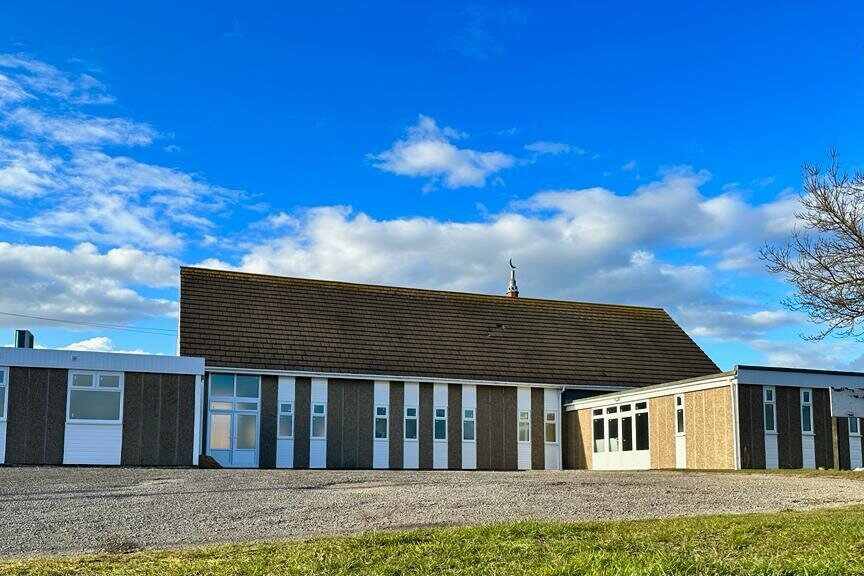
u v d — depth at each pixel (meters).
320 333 39.12
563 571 10.62
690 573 10.34
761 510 16.83
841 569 10.40
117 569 11.63
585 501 18.11
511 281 50.41
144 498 18.62
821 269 24.06
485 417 38.94
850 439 31.16
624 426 35.69
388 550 12.16
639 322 47.97
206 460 30.91
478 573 10.82
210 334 36.78
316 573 11.09
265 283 41.69
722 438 29.89
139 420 29.16
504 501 18.03
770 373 30.09
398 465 36.91
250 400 35.31
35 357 28.42
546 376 40.69
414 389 37.91
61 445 28.23
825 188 24.31
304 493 19.44
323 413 36.22
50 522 15.82
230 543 13.56
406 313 42.84
